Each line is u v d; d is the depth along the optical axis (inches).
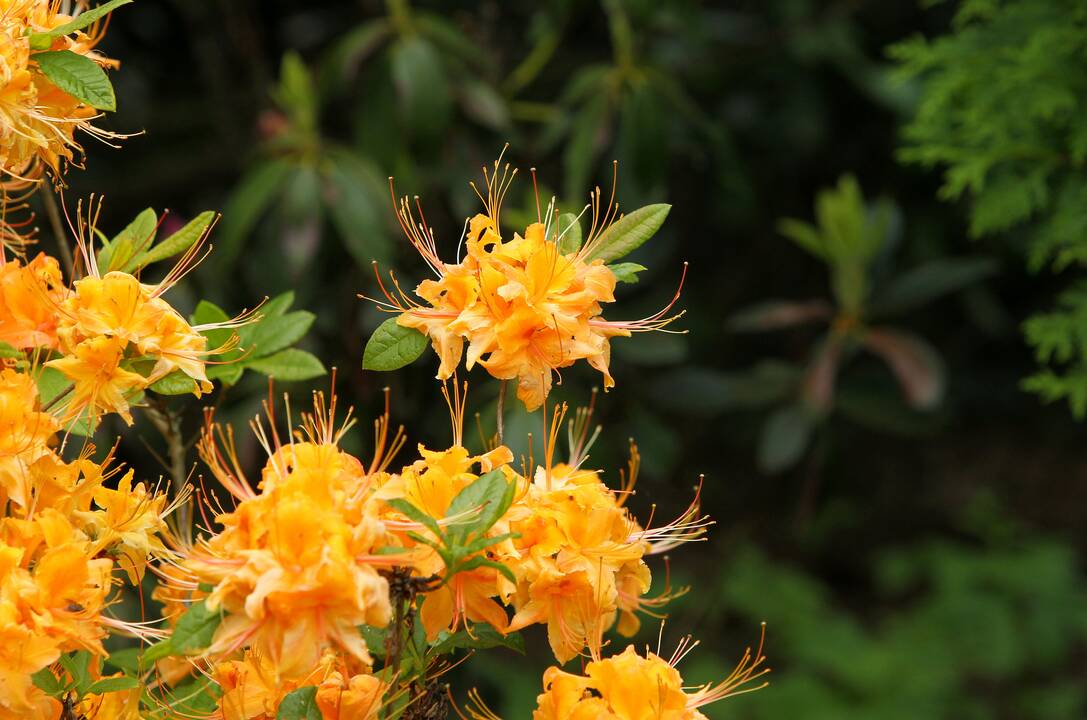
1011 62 115.5
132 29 196.1
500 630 58.4
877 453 257.9
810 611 213.0
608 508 60.2
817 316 185.2
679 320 193.3
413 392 152.7
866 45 219.3
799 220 241.0
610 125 164.7
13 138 65.9
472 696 70.8
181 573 59.3
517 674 181.3
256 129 183.3
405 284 154.1
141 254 71.6
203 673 63.3
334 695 58.6
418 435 154.6
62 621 57.1
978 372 262.4
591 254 66.7
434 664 62.2
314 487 53.3
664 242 184.1
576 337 61.5
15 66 63.8
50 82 68.1
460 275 61.8
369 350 62.2
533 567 58.5
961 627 215.3
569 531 59.2
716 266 242.1
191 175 193.0
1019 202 115.5
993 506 243.6
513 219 122.5
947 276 179.5
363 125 152.2
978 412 269.1
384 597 51.6
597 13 195.6
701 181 222.5
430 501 57.9
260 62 183.0
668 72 182.7
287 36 197.3
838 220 177.2
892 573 229.0
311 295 151.9
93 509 71.9
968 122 116.3
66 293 66.2
